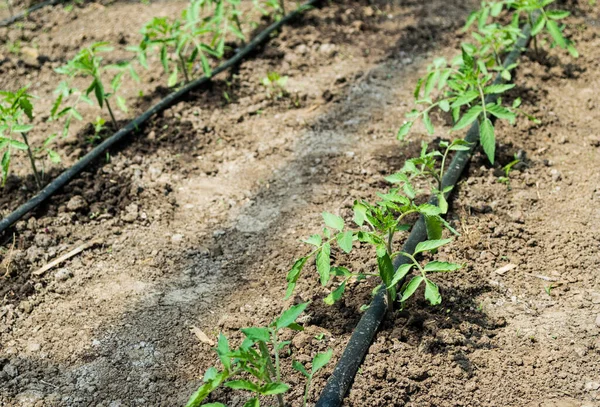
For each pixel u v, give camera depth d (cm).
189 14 172
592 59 174
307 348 142
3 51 184
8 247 153
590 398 138
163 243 153
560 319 143
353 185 158
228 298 147
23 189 160
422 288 146
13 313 147
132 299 148
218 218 156
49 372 142
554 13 168
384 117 167
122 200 158
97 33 187
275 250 152
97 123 166
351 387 139
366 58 177
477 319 144
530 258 149
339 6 188
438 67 159
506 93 168
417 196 155
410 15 186
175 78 171
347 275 142
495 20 183
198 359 143
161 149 164
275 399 139
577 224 152
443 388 139
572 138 162
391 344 142
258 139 165
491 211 154
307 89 172
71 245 153
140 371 142
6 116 159
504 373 140
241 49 179
